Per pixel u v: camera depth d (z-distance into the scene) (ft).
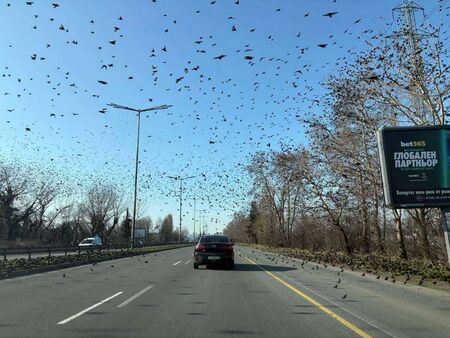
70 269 69.67
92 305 33.73
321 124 98.43
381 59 72.49
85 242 195.72
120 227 360.48
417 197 55.06
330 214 109.40
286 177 137.69
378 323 27.76
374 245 120.47
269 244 246.88
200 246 71.20
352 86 82.48
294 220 202.69
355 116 86.43
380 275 57.57
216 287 45.73
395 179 55.52
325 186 105.70
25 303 34.58
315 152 108.17
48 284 47.75
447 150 55.57
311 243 173.06
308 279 54.85
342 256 100.07
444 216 55.21
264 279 54.49
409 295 40.65
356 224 131.75
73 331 24.93
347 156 96.17
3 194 226.58
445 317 29.84
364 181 102.32
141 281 51.13
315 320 28.68
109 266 76.43
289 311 31.94
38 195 242.78
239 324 27.27
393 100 77.77
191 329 25.73
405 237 106.93
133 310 31.71
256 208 289.12
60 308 32.35
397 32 73.00
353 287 46.65
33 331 24.90
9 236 229.45
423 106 77.10
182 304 34.55
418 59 70.64
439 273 55.42
